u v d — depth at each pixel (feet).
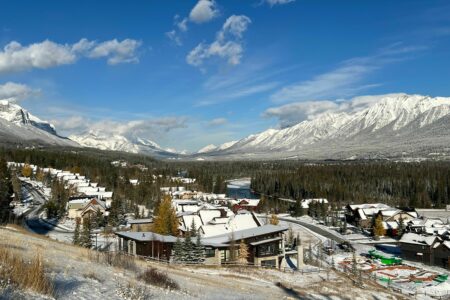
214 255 237.86
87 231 260.62
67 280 73.61
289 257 305.12
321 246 391.65
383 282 264.31
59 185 540.52
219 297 102.73
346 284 203.21
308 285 183.93
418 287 259.60
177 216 357.61
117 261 119.34
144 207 547.90
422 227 459.73
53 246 137.28
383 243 431.43
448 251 324.60
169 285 98.07
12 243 114.11
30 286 57.62
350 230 502.79
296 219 582.35
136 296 72.95
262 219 498.69
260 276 190.60
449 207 590.96
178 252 222.48
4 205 334.44
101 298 66.08
